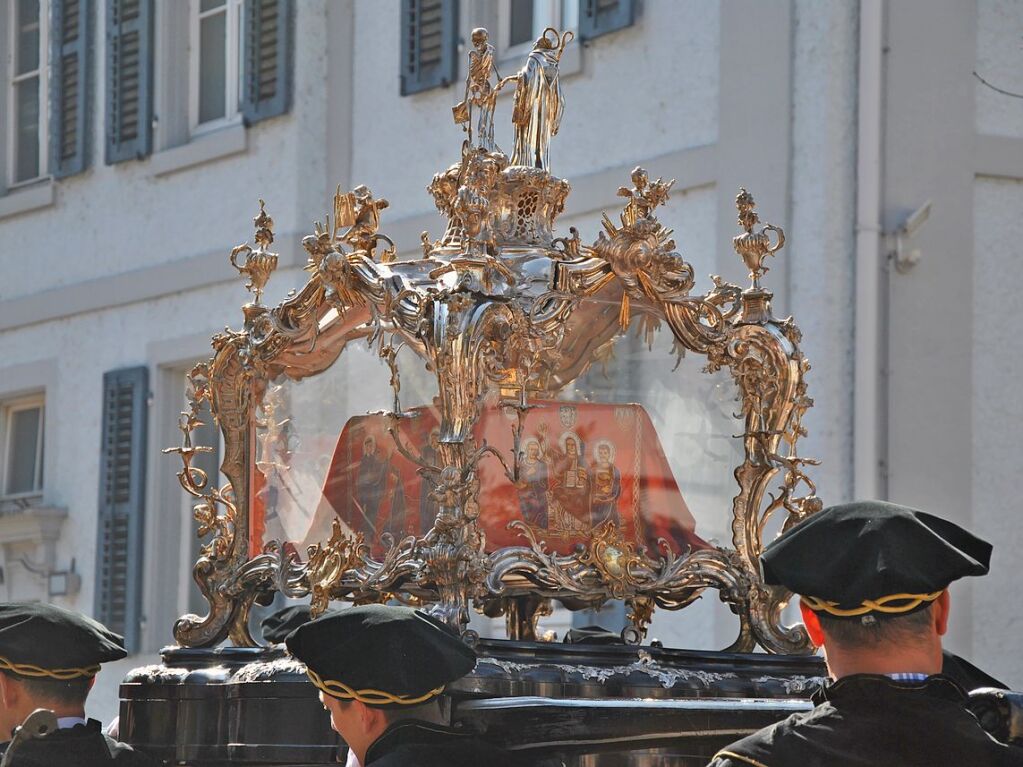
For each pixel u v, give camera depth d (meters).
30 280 21.72
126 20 20.61
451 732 5.97
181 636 7.57
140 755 7.16
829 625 5.04
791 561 5.05
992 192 15.31
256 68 19.08
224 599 7.58
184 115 20.39
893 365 14.83
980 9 15.34
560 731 6.02
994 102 15.34
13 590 21.72
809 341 14.92
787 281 15.07
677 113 15.90
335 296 7.18
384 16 18.27
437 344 6.60
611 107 16.39
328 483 7.27
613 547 7.12
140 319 20.47
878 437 14.74
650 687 6.68
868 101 14.84
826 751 4.86
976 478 15.12
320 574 7.19
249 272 7.68
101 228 20.94
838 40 14.94
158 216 20.28
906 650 4.98
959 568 4.98
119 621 20.05
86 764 6.97
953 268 15.10
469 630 6.49
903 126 15.01
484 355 6.68
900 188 14.98
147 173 20.38
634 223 7.15
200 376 8.34
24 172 22.36
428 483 6.86
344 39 18.59
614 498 7.16
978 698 5.25
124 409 20.27
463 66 17.47
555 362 7.07
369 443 7.13
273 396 7.54
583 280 7.05
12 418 22.39
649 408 7.26
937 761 4.85
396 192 18.08
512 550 6.88
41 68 22.17
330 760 6.71
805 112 15.05
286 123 18.92
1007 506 15.23
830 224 14.85
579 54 16.59
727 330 7.39
